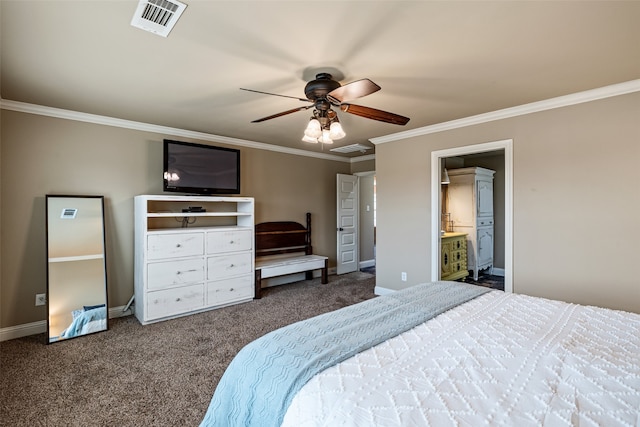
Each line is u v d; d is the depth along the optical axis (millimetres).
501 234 5871
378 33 1863
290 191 5383
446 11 1652
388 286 4410
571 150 2920
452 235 4938
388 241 4410
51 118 3244
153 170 3904
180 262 3596
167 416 1895
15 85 2629
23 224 3111
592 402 931
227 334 3111
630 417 863
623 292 2680
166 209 4031
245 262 4145
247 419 1132
